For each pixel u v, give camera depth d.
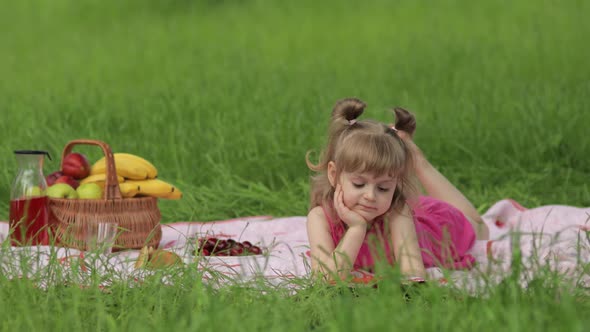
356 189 3.91
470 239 4.77
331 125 4.20
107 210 4.51
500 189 6.83
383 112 8.82
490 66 11.73
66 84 12.55
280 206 6.31
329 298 3.30
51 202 4.57
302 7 19.47
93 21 20.22
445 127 8.04
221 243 4.52
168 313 3.13
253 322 2.88
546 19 15.23
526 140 7.68
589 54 12.07
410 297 3.36
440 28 15.46
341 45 14.96
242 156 7.49
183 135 7.88
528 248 4.65
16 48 17.56
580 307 3.08
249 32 17.02
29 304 3.14
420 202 4.74
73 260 3.65
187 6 20.77
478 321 2.83
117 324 3.12
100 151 7.50
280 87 10.38
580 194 6.73
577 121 7.86
